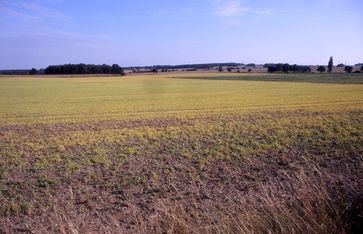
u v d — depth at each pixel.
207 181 11.01
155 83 90.75
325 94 47.06
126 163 13.42
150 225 5.20
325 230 4.02
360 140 16.64
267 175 11.49
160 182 10.97
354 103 34.94
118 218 7.92
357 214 4.35
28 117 28.48
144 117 27.42
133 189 10.31
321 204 4.50
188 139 18.03
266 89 60.00
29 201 9.34
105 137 18.98
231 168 12.54
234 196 9.09
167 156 14.48
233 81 93.94
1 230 7.52
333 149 15.03
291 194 6.36
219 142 17.02
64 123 24.92
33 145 16.97
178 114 28.91
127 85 82.38
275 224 4.27
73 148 16.30
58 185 10.80
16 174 12.02
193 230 4.40
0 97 50.69
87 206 8.93
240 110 30.89
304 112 28.55
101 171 12.32
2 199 9.53
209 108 33.06
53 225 7.39
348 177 9.69
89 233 6.15
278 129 20.42
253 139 17.58
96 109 33.75
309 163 12.65
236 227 4.18
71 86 80.69
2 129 22.42
